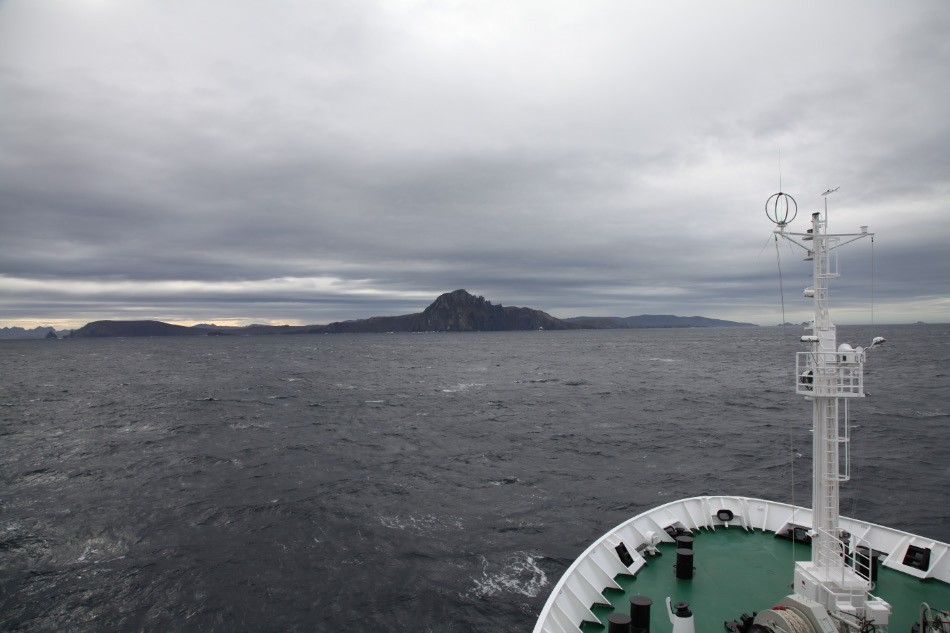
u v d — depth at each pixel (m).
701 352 190.88
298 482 38.72
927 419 57.53
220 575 25.22
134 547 28.12
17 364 161.00
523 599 23.09
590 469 41.47
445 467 42.44
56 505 34.03
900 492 34.59
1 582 24.59
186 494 36.12
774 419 60.34
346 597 23.36
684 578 15.87
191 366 148.75
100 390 92.44
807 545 17.53
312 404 75.31
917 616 13.91
